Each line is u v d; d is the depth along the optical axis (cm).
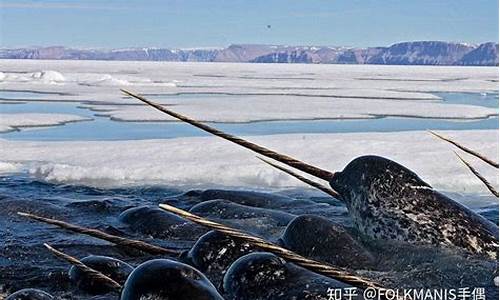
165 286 475
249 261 596
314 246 697
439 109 3189
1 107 3181
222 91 4650
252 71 10512
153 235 859
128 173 1327
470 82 6981
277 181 1280
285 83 6100
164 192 1191
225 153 1570
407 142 1741
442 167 1395
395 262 689
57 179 1296
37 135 2092
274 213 904
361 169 746
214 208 925
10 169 1397
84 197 1140
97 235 564
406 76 8862
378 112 3030
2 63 13338
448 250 707
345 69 13150
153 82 5766
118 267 655
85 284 646
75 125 2403
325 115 2859
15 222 934
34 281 693
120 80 5547
